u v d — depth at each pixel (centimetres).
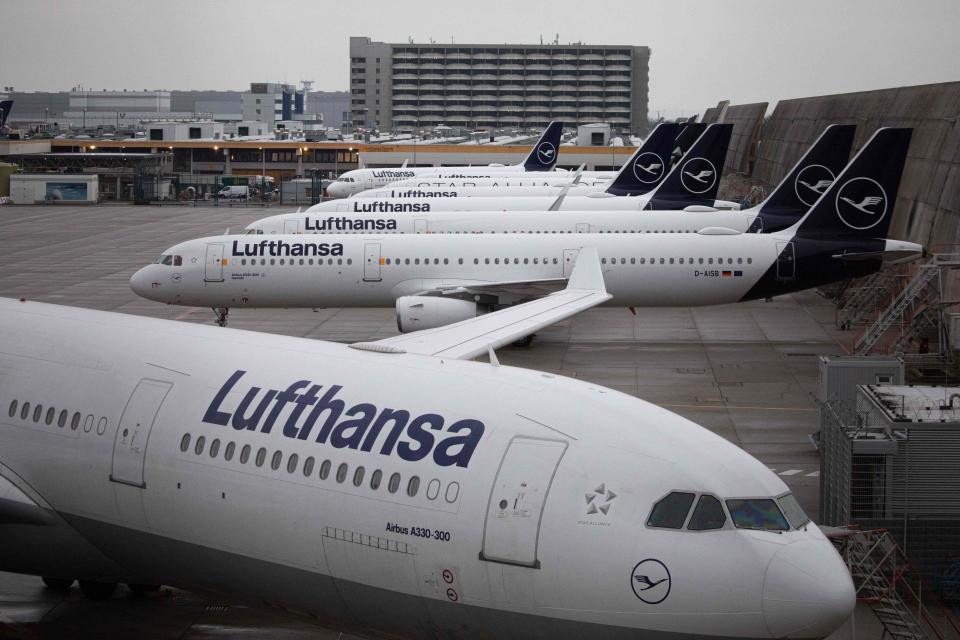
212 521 4538
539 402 4059
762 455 8394
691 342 12988
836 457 6450
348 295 12975
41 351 5600
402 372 4541
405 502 3934
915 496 5909
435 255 12888
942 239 13188
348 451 4188
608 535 3575
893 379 8244
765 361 11894
